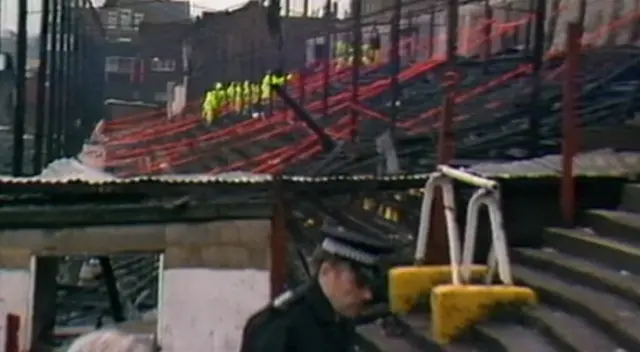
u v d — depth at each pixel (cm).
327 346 615
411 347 1008
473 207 1020
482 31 3048
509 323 973
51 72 3494
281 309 627
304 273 1288
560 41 2788
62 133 4316
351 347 634
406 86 2734
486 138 1717
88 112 6184
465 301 972
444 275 1073
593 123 1661
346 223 1289
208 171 2978
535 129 1652
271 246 1333
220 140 3569
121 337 423
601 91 1792
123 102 7031
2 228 1359
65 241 1361
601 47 2217
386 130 2034
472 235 1023
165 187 1355
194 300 1357
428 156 1855
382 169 1798
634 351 807
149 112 6744
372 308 1076
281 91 2247
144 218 1355
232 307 1355
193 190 1355
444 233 1157
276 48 3875
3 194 1362
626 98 1736
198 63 6197
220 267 1355
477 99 2138
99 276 2256
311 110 3016
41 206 1363
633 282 948
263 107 3956
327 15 3628
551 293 993
